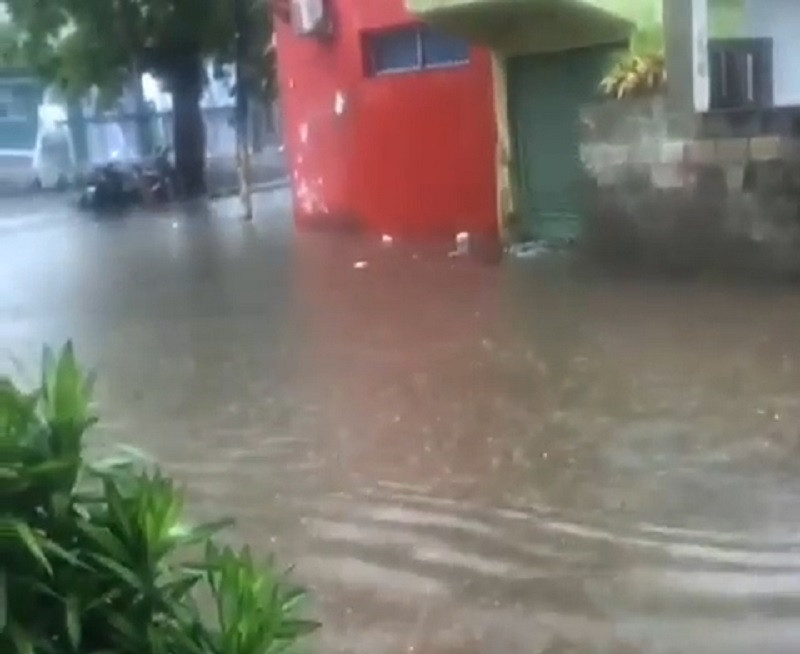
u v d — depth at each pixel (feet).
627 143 42.50
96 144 109.81
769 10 45.14
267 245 59.82
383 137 58.70
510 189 51.44
